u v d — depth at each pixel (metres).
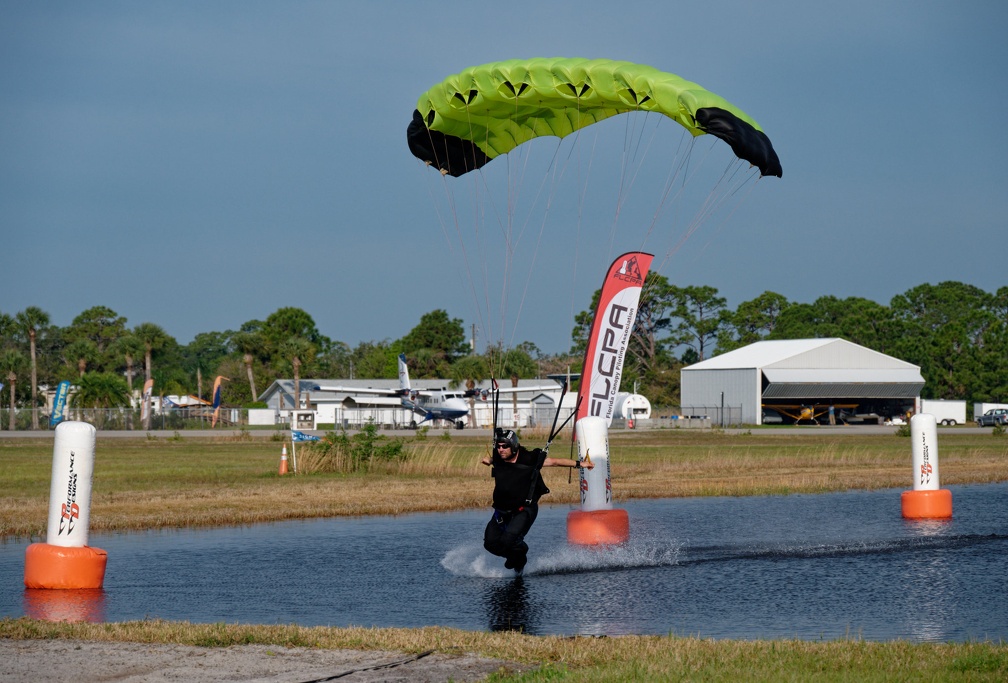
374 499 60.66
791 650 22.39
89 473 34.56
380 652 22.59
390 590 33.31
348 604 31.05
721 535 45.72
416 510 56.78
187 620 28.45
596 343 46.97
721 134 36.81
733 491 66.25
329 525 50.72
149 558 40.16
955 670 20.39
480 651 22.55
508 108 43.66
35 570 33.50
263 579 35.44
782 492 66.31
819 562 38.16
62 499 34.03
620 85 39.81
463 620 28.61
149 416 199.50
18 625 25.02
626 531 43.50
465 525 50.38
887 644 22.97
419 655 22.20
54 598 32.09
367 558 39.94
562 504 58.78
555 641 23.48
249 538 45.94
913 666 20.67
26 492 64.75
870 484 70.44
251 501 59.38
